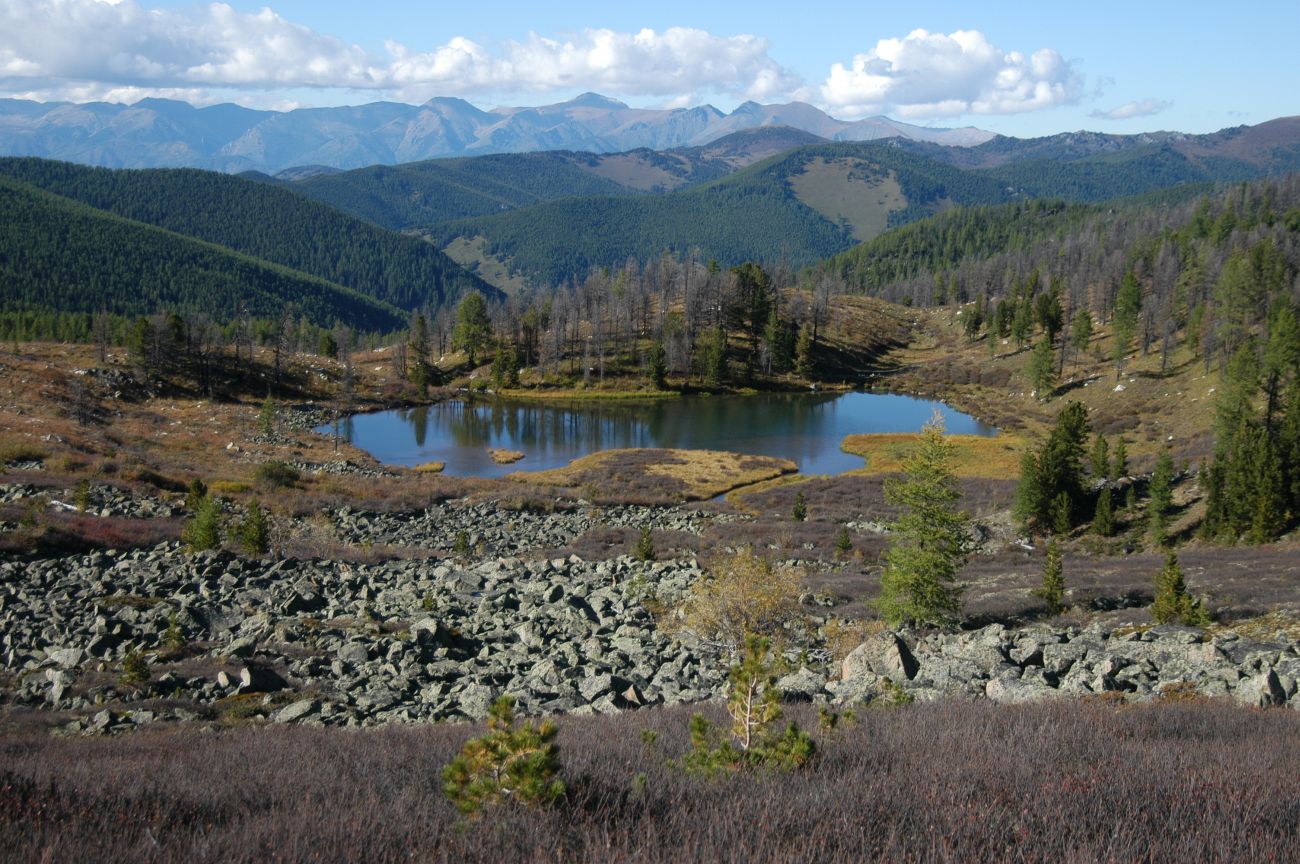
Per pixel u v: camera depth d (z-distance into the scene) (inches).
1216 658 876.0
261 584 1412.4
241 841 302.2
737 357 7101.4
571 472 3791.8
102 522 1753.2
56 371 4510.3
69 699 831.1
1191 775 383.6
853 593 1675.7
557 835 289.4
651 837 284.4
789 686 870.4
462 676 975.0
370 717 807.7
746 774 387.2
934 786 353.4
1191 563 1822.1
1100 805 324.8
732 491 3459.6
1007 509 2849.4
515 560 1856.5
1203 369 4731.8
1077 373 5826.8
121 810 362.0
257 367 5944.9
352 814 339.3
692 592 1299.2
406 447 4574.3
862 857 261.4
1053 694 773.9
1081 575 1760.6
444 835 300.4
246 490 2655.0
